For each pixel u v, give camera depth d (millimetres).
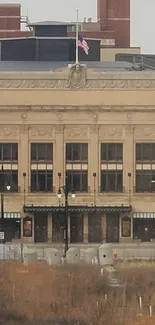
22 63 191875
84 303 85812
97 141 161125
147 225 161000
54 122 160625
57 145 160875
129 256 129250
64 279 96312
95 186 160875
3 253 118438
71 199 159750
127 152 161125
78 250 115625
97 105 160375
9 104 159625
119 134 161250
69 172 161125
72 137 161000
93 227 159625
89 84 160625
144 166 161375
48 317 79562
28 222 158750
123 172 161375
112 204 160625
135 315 80938
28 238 158500
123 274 101312
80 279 96312
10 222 159375
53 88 160500
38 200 159875
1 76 159875
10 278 96812
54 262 111688
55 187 160625
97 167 161125
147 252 136500
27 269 103875
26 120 160250
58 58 198500
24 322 77875
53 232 159000
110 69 184500
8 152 160625
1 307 82438
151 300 87562
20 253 122562
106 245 115438
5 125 160250
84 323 77562
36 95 160125
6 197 159250
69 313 81438
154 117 161000
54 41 198500
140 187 161625
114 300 87125
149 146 161500
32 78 160250
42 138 160875
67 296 88375
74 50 199125
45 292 90312
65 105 160250
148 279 97938
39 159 161000
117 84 160625
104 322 77812
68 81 160375
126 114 160875
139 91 160625
